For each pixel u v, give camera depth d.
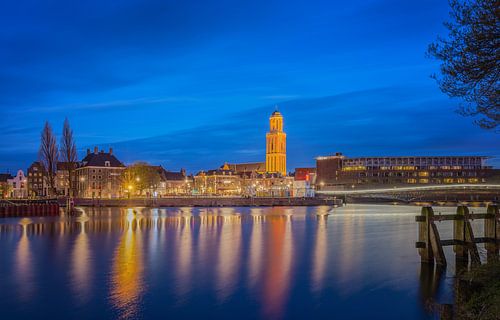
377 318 21.45
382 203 190.88
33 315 21.56
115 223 73.81
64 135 116.62
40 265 33.28
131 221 78.75
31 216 90.56
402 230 62.06
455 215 32.75
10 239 49.31
